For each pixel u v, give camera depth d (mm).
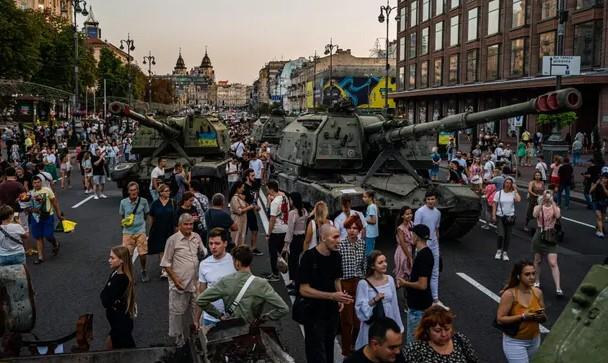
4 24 47000
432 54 61031
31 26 49469
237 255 6156
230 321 5688
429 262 7316
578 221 18562
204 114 26828
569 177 21188
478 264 13055
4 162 17297
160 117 23953
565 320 3895
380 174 16109
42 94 41094
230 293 6012
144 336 8633
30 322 6848
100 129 50250
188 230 8008
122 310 6777
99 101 82062
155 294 10680
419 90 59969
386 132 15164
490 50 49500
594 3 36656
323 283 6609
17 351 5770
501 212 13305
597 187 16062
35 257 13469
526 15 43969
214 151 24094
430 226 9711
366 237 11656
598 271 3943
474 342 8453
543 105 9461
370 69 84312
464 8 54062
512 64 46219
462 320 9391
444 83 58469
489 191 17281
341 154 16281
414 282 7340
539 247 10727
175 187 16797
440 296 10672
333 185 14680
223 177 23391
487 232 16891
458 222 14695
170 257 7918
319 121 18047
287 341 8516
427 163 17500
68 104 55000
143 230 11453
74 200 22391
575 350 3586
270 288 6125
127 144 33750
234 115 144375
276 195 11672
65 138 43375
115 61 94750
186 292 8023
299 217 10547
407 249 9156
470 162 25859
